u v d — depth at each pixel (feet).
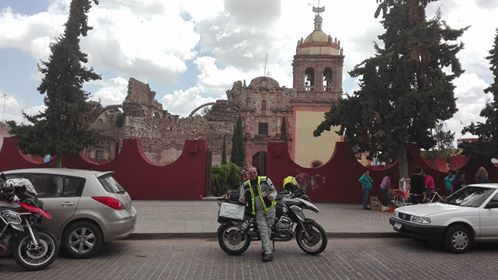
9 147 73.10
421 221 33.06
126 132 175.83
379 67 63.05
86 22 70.74
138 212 53.62
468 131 69.67
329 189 72.38
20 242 25.61
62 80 68.69
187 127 179.73
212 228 40.45
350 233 39.37
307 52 189.67
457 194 37.86
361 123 65.72
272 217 30.01
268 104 186.50
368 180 61.62
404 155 64.80
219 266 27.58
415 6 63.67
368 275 25.49
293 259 29.76
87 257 29.45
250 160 180.04
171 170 73.87
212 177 82.69
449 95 60.49
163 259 29.58
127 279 24.18
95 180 30.37
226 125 180.86
